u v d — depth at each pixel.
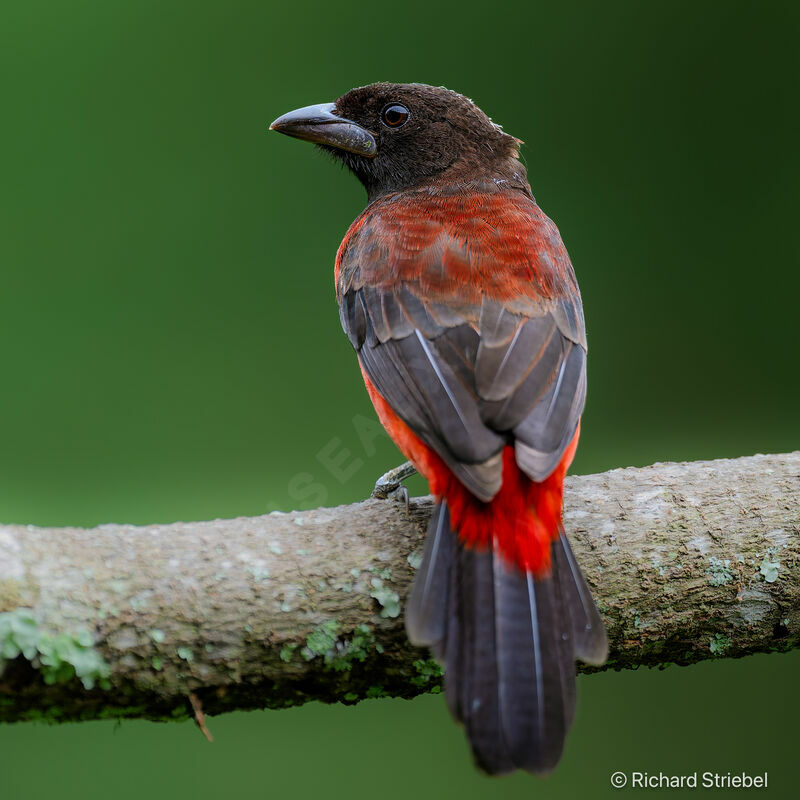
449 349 8.55
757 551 8.49
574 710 7.20
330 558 8.08
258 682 7.89
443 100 11.31
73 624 7.48
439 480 8.02
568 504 8.66
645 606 8.39
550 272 9.28
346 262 10.19
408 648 8.01
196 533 8.08
